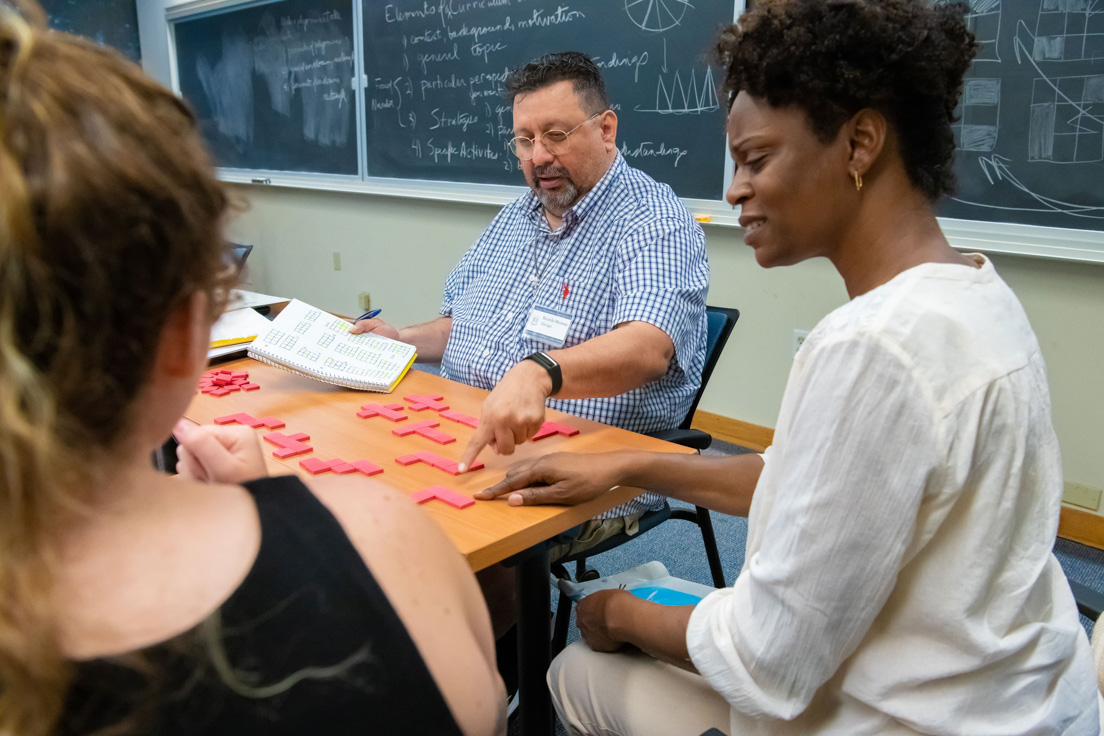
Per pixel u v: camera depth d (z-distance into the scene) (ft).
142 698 1.20
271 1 14.96
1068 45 7.16
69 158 1.09
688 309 5.19
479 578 4.79
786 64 2.47
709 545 5.88
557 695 3.66
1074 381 7.66
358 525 1.52
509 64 11.51
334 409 4.72
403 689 1.40
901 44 2.38
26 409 1.12
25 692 1.13
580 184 5.67
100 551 1.30
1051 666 2.59
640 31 9.97
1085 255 7.32
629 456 3.72
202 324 1.38
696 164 9.84
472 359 5.91
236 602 1.32
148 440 1.39
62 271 1.11
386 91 13.43
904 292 2.38
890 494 2.29
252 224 17.01
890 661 2.50
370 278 14.84
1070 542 7.84
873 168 2.60
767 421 10.00
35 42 1.16
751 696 2.62
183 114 1.34
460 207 12.88
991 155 7.80
